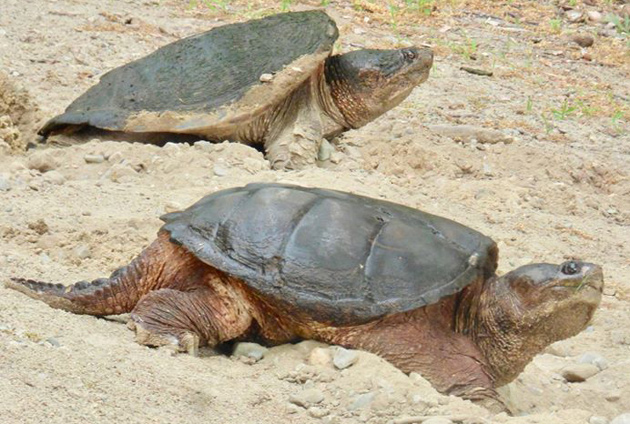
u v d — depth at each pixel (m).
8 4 16.20
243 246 6.88
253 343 7.06
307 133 11.95
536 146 13.87
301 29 12.38
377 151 12.58
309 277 6.77
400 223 7.06
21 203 9.23
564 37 19.08
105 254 8.57
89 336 6.71
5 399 5.79
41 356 6.26
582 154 13.84
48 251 8.47
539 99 16.00
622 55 18.58
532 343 7.00
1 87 11.96
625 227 12.03
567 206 12.24
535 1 20.77
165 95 11.98
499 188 11.99
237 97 11.80
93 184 10.04
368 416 6.29
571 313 6.86
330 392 6.47
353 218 7.02
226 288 6.96
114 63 14.66
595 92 16.72
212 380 6.41
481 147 13.40
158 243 7.17
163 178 10.57
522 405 7.30
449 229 7.17
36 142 12.12
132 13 16.91
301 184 10.48
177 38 16.16
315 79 12.29
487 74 16.69
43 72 14.00
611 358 8.44
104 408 5.90
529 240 10.81
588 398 7.62
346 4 19.09
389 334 6.82
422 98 15.11
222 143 11.41
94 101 12.18
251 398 6.29
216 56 12.30
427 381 6.68
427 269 6.84
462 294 7.03
